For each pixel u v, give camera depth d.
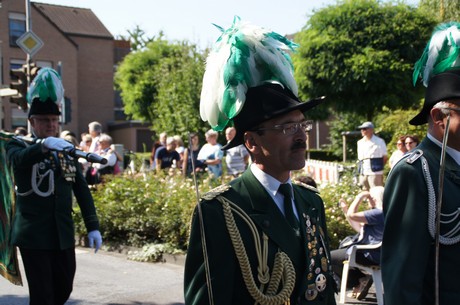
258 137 2.17
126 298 5.65
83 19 38.78
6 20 32.66
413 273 2.17
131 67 34.19
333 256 5.49
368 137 10.06
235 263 2.11
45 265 4.07
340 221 6.67
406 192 2.25
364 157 10.09
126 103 35.34
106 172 10.14
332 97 21.97
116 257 7.55
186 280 2.15
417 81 2.78
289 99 2.15
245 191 2.19
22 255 4.08
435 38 2.43
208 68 2.27
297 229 2.20
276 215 2.16
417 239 2.19
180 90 22.64
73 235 4.22
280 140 2.13
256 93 2.17
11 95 10.00
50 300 4.06
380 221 5.12
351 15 20.75
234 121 2.25
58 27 34.62
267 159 2.17
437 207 2.14
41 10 34.84
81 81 37.53
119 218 8.12
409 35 20.28
